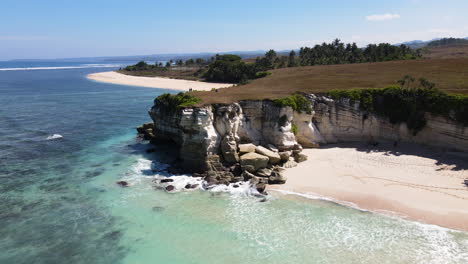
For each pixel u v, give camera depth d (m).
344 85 52.84
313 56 139.38
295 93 46.41
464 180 31.22
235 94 47.28
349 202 28.77
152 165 39.78
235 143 38.38
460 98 37.25
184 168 38.12
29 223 26.66
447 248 22.17
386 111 42.69
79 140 51.44
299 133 42.66
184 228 25.64
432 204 27.53
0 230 25.59
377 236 23.80
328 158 38.88
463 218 25.39
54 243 24.00
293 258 21.70
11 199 30.80
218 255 22.28
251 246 23.14
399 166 35.28
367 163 36.66
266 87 57.09
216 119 38.81
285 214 27.25
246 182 33.56
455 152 37.12
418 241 23.03
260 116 42.12
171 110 43.88
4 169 38.41
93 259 22.22
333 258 21.58
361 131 43.94
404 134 41.69
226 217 27.08
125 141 51.03
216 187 32.69
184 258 22.08
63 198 31.03
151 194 31.66
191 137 37.41
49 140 51.22
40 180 35.25
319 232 24.55
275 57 155.00
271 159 36.75
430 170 33.81
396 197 29.00
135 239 24.39
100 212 28.34
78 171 37.94
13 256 22.52
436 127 39.00
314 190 31.27
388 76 61.41
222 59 167.62
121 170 38.19
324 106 44.22
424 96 40.62
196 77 166.12
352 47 146.25
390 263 20.89
